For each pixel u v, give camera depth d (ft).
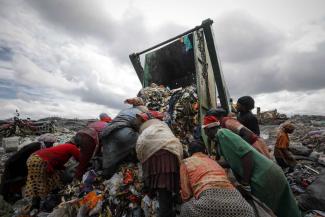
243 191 9.08
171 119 14.34
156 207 10.09
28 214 13.26
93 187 12.46
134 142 12.40
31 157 13.57
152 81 19.99
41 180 13.44
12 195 15.46
